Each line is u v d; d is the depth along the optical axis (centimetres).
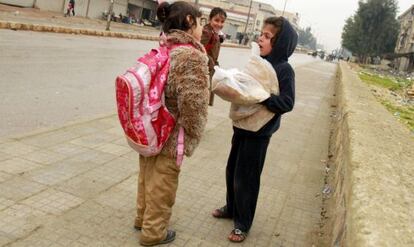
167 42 321
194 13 322
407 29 7219
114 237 343
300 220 434
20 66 1020
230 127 794
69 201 388
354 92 832
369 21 7344
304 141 792
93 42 2020
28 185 405
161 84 311
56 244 320
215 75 340
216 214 408
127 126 311
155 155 328
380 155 310
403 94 1748
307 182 555
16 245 311
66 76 1023
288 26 352
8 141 509
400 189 238
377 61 7512
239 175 368
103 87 982
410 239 177
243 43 6625
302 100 1355
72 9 3356
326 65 4881
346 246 216
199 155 588
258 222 418
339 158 507
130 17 4600
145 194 338
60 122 656
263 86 346
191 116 313
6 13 2341
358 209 204
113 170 475
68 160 482
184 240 358
